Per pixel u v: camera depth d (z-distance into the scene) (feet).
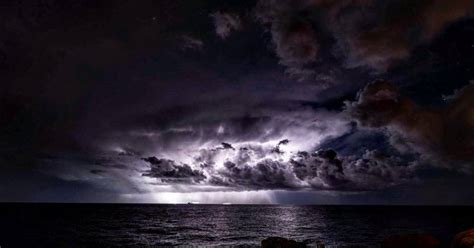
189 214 374.84
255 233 184.65
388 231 197.26
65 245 133.39
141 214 363.76
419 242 80.48
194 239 157.89
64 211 394.93
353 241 149.38
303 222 264.72
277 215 361.71
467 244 61.57
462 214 396.57
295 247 87.86
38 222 235.20
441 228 216.54
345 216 350.43
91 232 180.86
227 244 141.08
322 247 75.46
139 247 131.75
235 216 341.82
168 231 192.65
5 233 164.45
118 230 194.59
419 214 393.70
